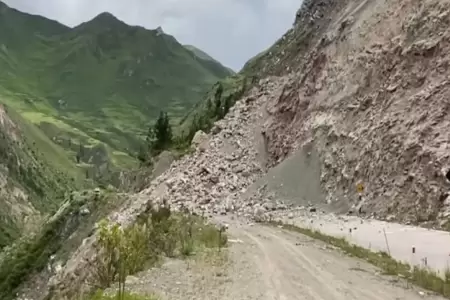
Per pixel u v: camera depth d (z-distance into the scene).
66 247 53.88
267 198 46.44
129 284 12.88
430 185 30.30
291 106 55.84
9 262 58.16
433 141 31.95
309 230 29.80
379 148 36.81
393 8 44.16
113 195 58.97
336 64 49.50
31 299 49.34
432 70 35.81
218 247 21.00
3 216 133.50
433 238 23.94
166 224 23.28
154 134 96.88
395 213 32.06
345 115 43.97
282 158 52.34
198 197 51.00
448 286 14.04
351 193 38.41
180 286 12.97
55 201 180.38
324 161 44.03
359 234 27.23
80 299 12.93
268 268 16.39
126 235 14.14
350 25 50.75
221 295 12.16
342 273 16.22
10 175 167.25
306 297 12.33
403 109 36.44
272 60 90.81
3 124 196.00
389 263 18.08
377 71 42.09
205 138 69.06
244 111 66.62
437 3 38.03
